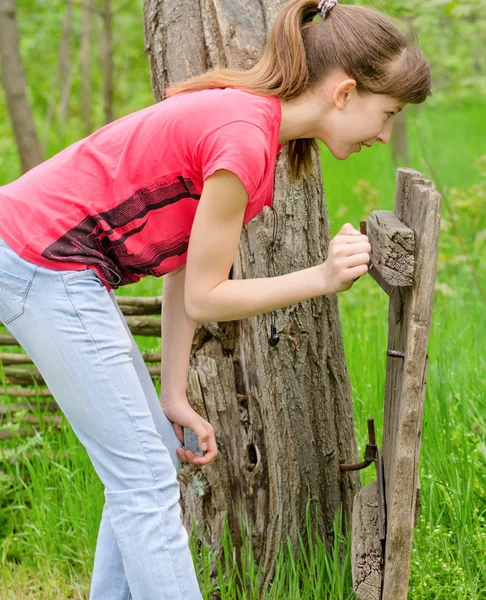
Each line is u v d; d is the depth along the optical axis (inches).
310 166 81.3
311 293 69.6
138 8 449.4
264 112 68.9
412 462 68.6
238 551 96.7
